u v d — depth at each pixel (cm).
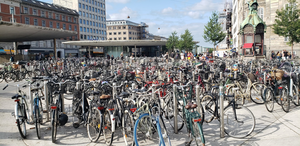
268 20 2958
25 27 1859
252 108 613
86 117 451
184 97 434
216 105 460
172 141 421
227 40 5534
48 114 539
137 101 424
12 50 3656
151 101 410
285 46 2823
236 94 623
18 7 4356
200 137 344
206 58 1666
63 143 422
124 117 407
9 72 1212
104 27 8275
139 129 361
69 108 595
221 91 430
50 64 1562
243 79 697
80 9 7062
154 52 4412
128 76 891
